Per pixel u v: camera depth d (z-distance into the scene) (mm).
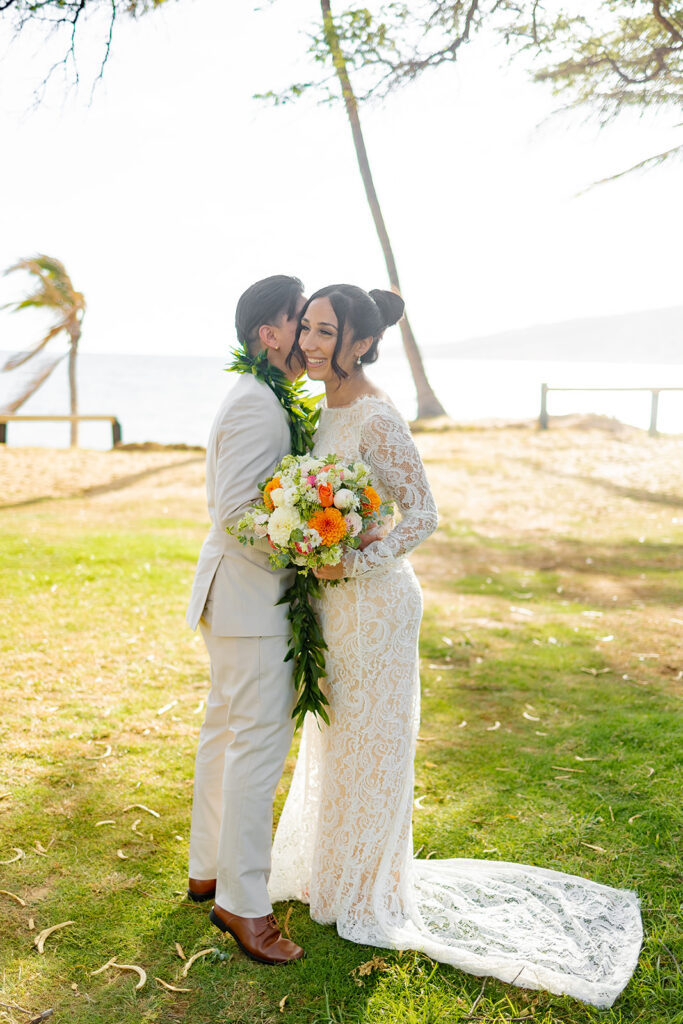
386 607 2639
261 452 2521
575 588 7434
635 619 6383
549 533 9773
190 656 5344
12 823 3283
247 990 2430
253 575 2598
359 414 2609
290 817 2939
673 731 4188
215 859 2818
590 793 3580
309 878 2900
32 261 20531
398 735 2674
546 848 3168
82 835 3225
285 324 2639
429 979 2463
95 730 4184
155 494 12117
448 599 7059
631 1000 2381
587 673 5172
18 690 4668
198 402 54188
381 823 2668
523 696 4785
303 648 2623
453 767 3859
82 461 14219
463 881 2928
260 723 2586
